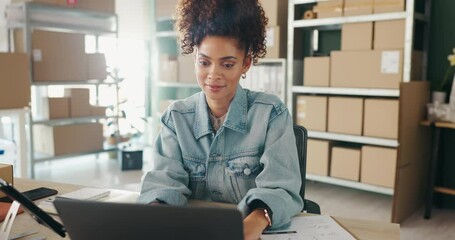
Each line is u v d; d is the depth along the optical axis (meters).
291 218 0.98
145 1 5.39
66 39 3.90
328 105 3.35
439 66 3.16
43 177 3.85
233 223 0.54
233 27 0.92
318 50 3.76
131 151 4.20
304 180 1.34
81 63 4.05
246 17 0.94
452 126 2.74
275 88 3.66
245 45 0.96
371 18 3.02
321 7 3.30
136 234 0.58
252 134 1.09
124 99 4.90
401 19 2.93
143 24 5.41
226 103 1.10
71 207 0.58
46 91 4.50
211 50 0.94
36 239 0.85
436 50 3.16
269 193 0.92
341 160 3.29
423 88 2.97
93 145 4.22
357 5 3.10
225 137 1.10
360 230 0.91
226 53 0.94
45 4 3.71
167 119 1.17
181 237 0.56
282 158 1.03
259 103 1.11
